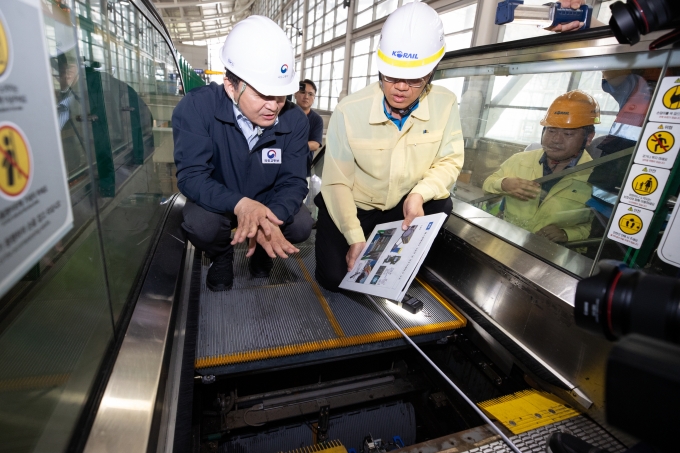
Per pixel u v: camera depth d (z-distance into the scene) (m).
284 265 2.21
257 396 1.68
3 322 0.59
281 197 1.63
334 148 1.76
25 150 0.50
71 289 0.78
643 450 0.56
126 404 0.89
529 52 1.54
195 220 1.58
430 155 1.74
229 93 1.42
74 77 0.79
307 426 1.72
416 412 1.85
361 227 1.96
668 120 1.09
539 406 1.34
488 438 1.21
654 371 0.38
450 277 2.01
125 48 1.54
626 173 1.23
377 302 1.89
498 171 2.10
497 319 1.67
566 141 1.66
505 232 1.79
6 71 0.46
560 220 1.68
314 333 1.63
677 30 0.92
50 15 0.68
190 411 1.12
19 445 0.60
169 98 3.08
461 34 5.60
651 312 0.43
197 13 23.44
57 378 0.72
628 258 1.28
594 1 3.19
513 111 2.00
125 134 1.43
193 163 1.48
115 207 1.14
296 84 1.37
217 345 1.50
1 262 0.44
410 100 1.50
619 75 1.32
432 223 1.55
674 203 1.11
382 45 1.46
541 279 1.46
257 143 1.55
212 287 1.89
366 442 1.67
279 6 19.91
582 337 1.29
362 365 1.94
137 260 1.42
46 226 0.56
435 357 1.97
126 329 1.12
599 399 1.24
